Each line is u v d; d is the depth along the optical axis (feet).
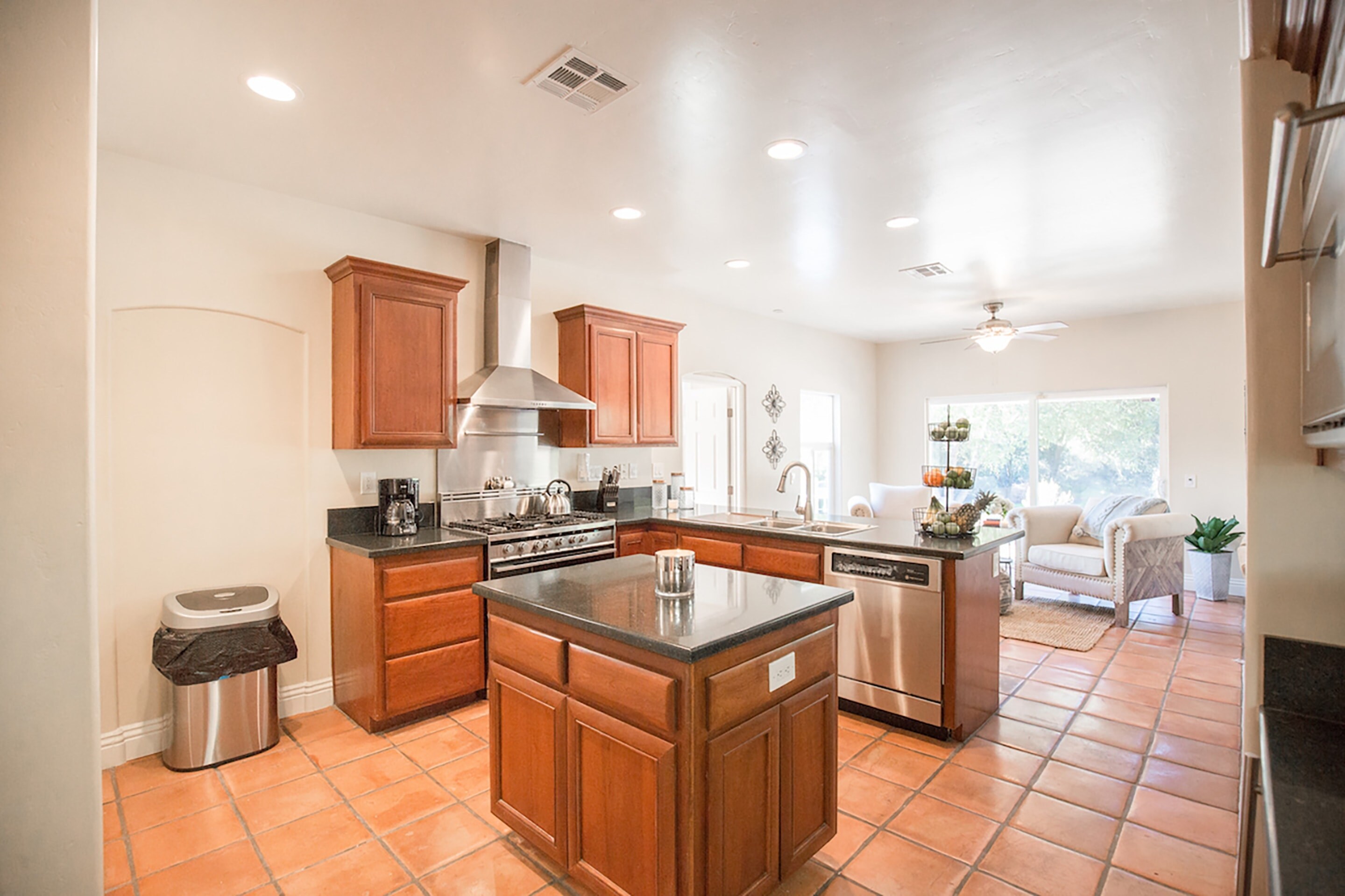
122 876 6.51
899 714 9.80
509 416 13.17
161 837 7.16
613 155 8.82
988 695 10.22
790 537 11.11
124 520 9.00
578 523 12.29
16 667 3.43
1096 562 16.02
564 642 6.03
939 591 9.31
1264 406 4.72
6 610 3.41
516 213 11.08
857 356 23.75
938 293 16.90
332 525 10.84
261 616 9.15
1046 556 17.34
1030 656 13.32
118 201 8.87
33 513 3.47
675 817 5.10
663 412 15.08
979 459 22.80
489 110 7.61
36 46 3.51
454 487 12.33
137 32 6.10
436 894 6.26
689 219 11.35
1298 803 3.07
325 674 10.79
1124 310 19.17
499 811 6.88
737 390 19.12
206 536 9.67
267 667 9.13
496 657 6.91
